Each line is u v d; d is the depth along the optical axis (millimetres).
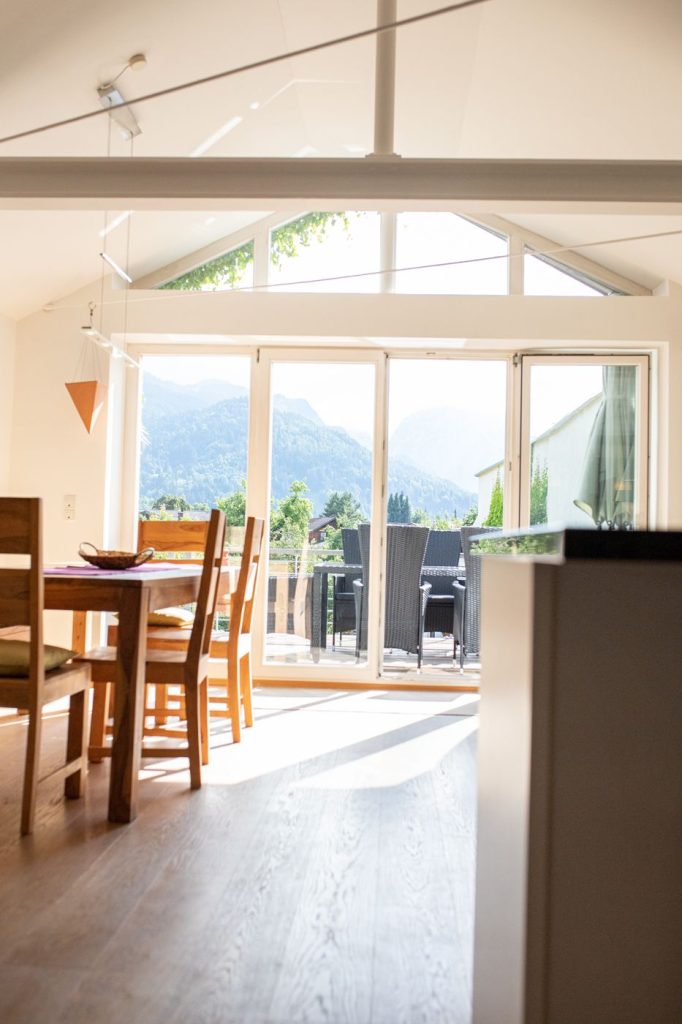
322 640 5469
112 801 2682
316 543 5500
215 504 5520
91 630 5199
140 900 2084
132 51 3471
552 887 981
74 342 5254
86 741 3027
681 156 3936
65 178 3416
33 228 4422
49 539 5199
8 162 3389
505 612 1142
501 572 1179
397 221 5328
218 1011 1600
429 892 2180
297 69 3938
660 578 1001
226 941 1882
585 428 5367
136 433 5516
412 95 4051
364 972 1765
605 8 3123
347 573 5480
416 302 5105
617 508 5320
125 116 3908
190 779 3133
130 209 3562
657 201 3277
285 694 5098
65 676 2762
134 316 5215
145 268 5367
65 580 2799
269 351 5496
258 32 3590
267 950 1848
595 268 5219
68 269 4988
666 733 993
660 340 5016
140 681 2775
